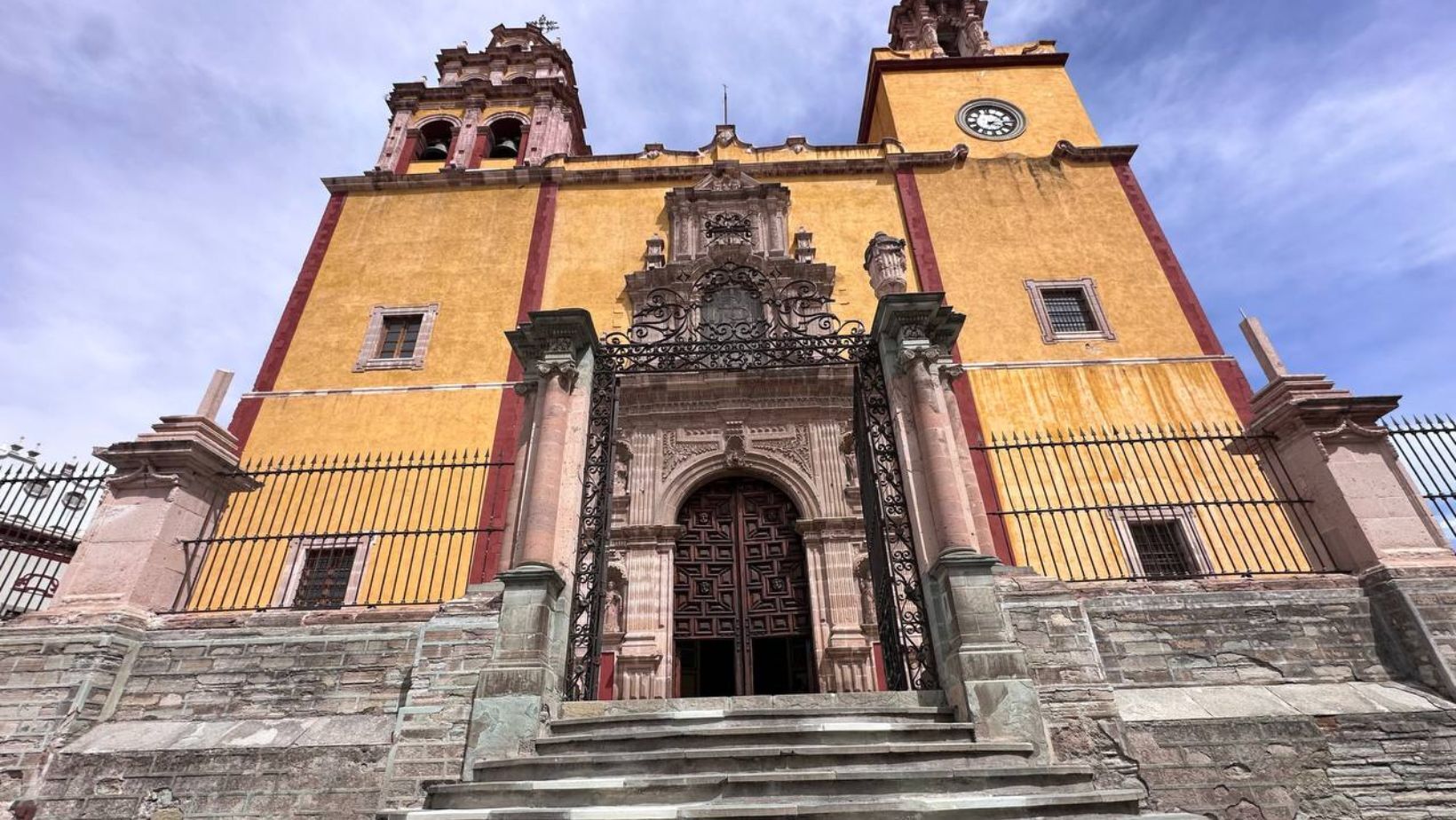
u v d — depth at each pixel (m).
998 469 12.62
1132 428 13.09
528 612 6.81
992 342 14.35
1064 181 17.08
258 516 12.19
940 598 7.00
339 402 13.88
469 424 13.45
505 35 23.56
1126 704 6.68
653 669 10.61
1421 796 6.18
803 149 17.95
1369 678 6.97
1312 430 8.11
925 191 16.84
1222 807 6.12
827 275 14.88
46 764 6.49
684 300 14.58
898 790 5.05
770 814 4.53
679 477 12.51
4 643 7.02
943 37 24.34
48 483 8.10
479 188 17.55
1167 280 15.33
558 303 15.30
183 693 7.18
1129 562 9.96
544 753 6.04
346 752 6.58
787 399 13.09
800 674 11.94
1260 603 7.35
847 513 12.00
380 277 15.91
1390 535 7.45
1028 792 5.07
